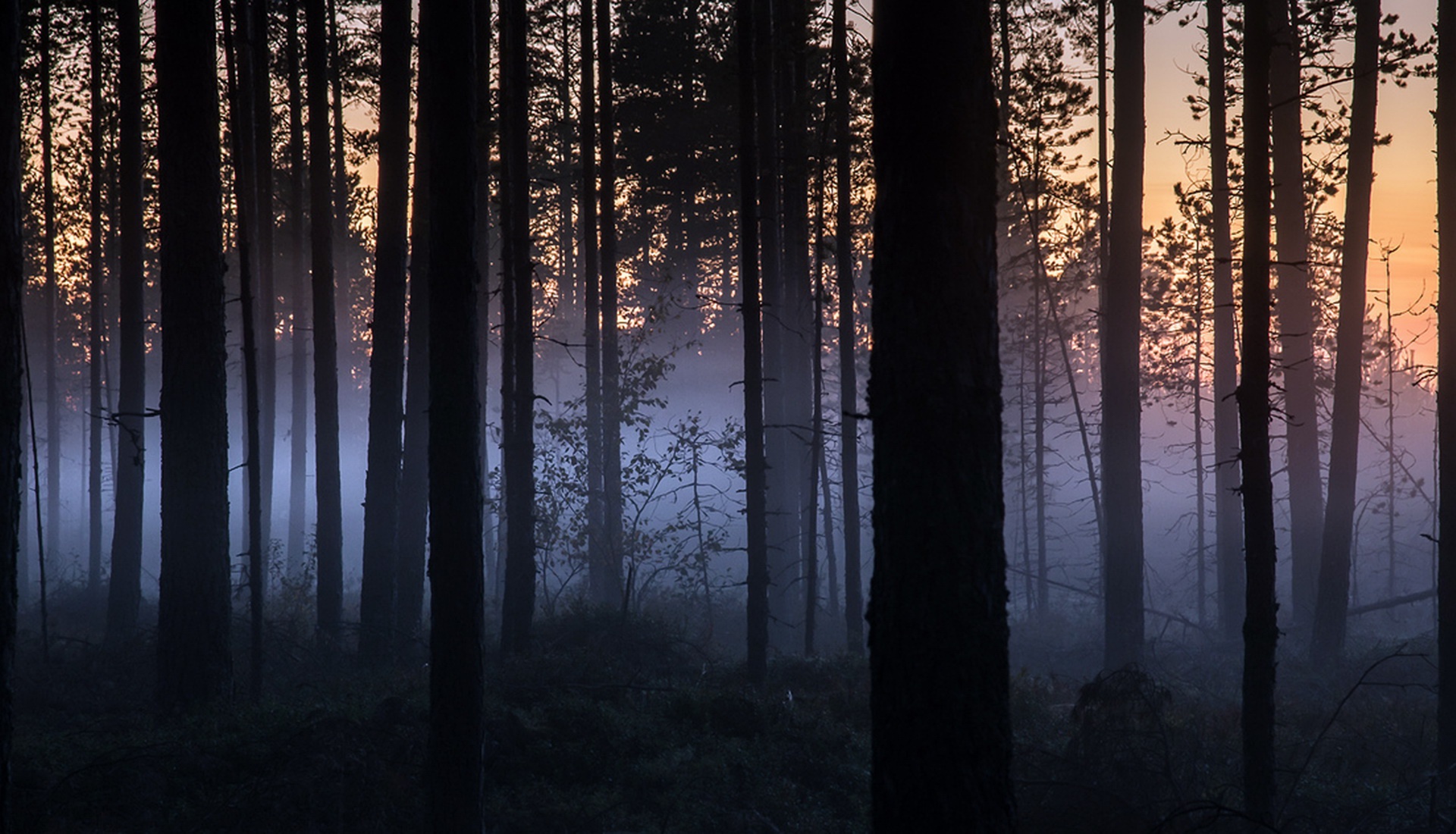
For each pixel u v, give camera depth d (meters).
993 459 5.80
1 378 6.08
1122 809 10.19
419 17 19.50
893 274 5.82
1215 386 26.09
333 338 19.64
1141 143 18.78
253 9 26.33
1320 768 12.27
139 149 20.89
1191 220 27.36
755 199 16.58
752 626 16.41
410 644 18.14
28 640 18.75
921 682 5.62
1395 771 12.26
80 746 11.52
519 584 17.22
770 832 10.73
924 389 5.70
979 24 5.86
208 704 13.16
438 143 9.52
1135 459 18.83
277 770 10.75
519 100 17.69
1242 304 10.18
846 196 20.66
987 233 5.84
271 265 28.53
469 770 9.38
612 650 17.67
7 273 6.10
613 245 26.11
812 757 12.66
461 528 9.47
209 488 13.59
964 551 5.66
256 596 14.75
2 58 6.06
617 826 10.68
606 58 26.95
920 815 5.57
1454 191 13.05
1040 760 11.48
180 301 13.49
